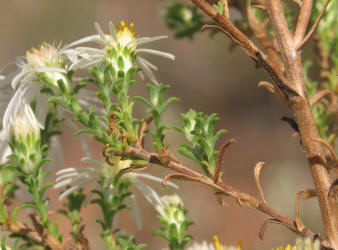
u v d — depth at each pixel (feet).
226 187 0.77
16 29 4.66
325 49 0.93
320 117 0.89
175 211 0.86
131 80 0.80
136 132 0.79
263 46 0.87
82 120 0.80
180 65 4.59
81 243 0.85
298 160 2.99
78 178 0.84
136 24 4.71
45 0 4.69
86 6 4.74
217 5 0.79
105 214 0.85
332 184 0.77
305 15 0.78
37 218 0.84
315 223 2.28
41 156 0.84
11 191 0.88
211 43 4.54
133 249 0.82
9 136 0.83
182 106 4.45
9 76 0.87
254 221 2.98
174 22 1.04
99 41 0.81
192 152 0.79
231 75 4.46
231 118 4.25
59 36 4.71
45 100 0.85
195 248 0.84
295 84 0.78
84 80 0.81
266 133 3.91
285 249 0.79
